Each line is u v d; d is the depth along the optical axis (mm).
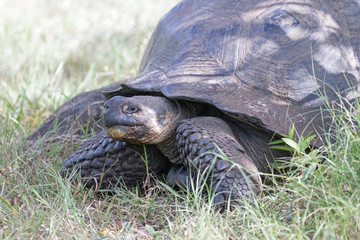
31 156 8039
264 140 6809
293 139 6391
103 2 19922
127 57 13102
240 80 6688
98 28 15938
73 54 13961
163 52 7418
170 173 6949
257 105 6480
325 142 6547
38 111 10719
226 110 6332
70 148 8383
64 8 19641
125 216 6371
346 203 5164
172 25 7789
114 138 6516
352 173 5602
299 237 5043
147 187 7152
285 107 6609
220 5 7617
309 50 7023
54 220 5812
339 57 7102
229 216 5730
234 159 6047
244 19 7301
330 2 7535
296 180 5988
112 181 7145
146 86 6879
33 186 6789
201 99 6438
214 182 6086
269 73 6781
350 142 6051
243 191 6004
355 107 6773
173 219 6125
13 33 15688
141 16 16422
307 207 5301
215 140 6191
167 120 6664
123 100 6418
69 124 9258
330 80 6906
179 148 6500
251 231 5332
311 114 6664
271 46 6961
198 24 7371
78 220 5965
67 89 11406
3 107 10273
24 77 12039
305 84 6805
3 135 8352
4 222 5957
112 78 12055
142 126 6445
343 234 5008
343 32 7344
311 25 7195
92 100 9438
